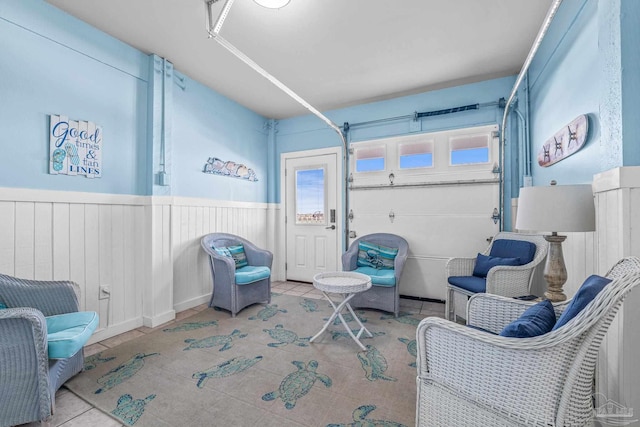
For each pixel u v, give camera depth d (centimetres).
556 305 141
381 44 271
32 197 210
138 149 284
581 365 94
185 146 331
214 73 328
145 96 289
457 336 115
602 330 96
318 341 248
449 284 287
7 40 200
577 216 153
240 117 416
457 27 247
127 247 272
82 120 241
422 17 233
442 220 368
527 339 98
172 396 174
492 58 297
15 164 204
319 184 446
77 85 238
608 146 152
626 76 140
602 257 155
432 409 123
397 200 393
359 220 416
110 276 258
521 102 322
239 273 317
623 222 134
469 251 354
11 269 200
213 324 286
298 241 462
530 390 99
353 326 281
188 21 239
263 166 466
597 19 167
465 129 355
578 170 196
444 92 367
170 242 300
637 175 132
